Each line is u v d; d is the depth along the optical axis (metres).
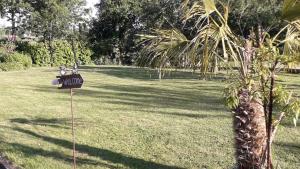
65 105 13.30
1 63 30.12
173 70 5.39
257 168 5.37
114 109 12.38
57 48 37.06
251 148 5.39
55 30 39.25
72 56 37.75
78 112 11.98
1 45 34.88
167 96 14.90
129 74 24.91
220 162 7.23
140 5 38.47
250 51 4.99
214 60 4.91
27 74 25.75
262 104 5.22
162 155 7.68
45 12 38.66
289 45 5.06
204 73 4.89
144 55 5.54
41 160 7.46
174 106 12.67
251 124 5.37
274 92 4.90
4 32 39.69
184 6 5.05
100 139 8.84
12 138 9.01
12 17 40.06
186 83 19.00
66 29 39.78
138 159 7.48
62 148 8.19
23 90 17.41
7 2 39.03
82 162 7.33
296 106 4.70
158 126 9.93
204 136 8.90
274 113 8.66
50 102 13.98
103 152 7.89
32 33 40.00
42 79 22.31
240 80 5.02
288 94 4.88
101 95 15.45
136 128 9.77
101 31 41.97
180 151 7.90
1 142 8.67
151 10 28.98
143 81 20.56
